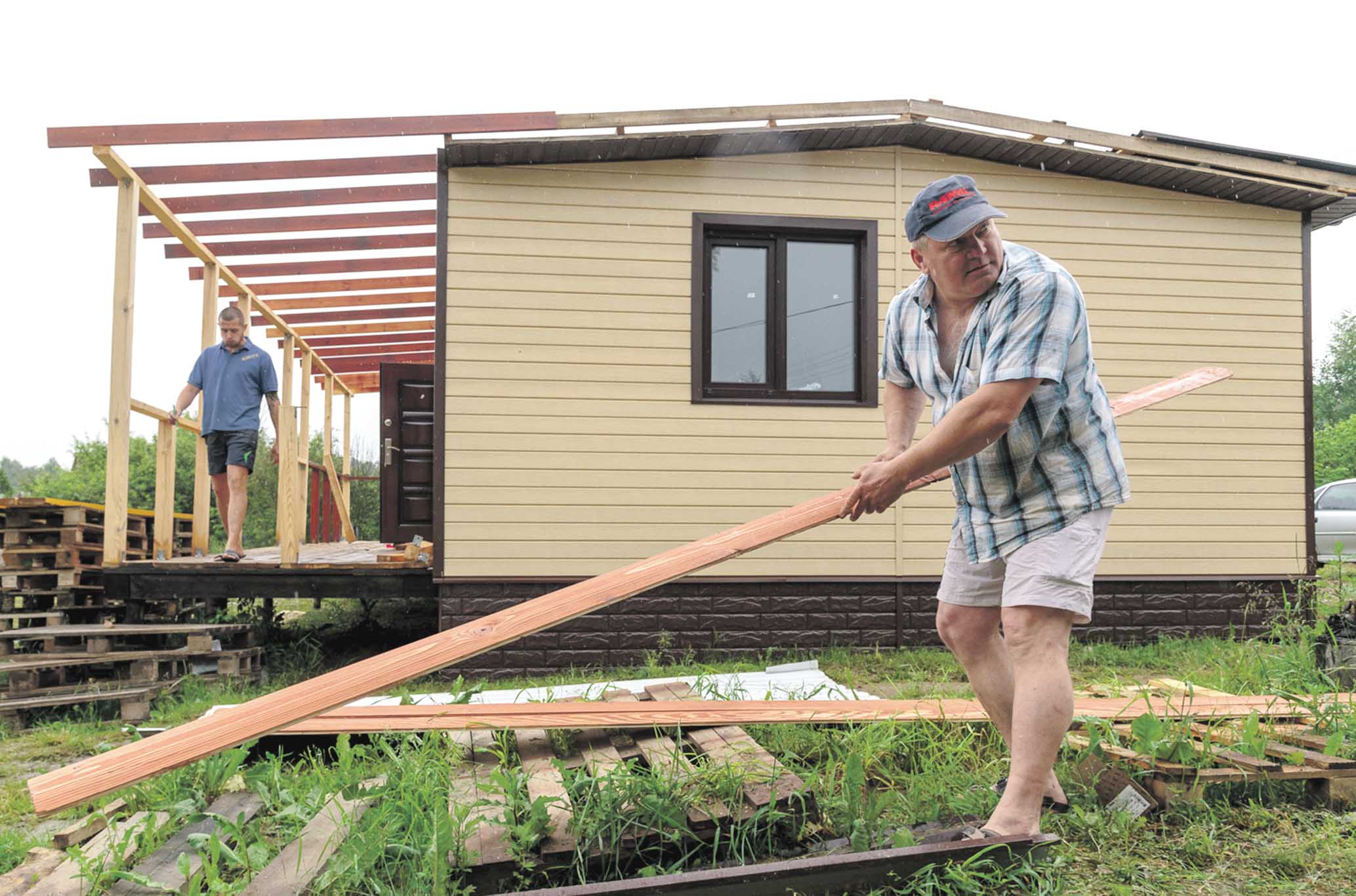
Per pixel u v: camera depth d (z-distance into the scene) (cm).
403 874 233
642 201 701
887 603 700
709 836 251
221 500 736
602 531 685
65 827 284
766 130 673
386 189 775
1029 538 245
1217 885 227
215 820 267
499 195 688
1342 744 310
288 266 961
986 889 217
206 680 605
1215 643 670
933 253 238
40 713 539
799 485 704
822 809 267
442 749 332
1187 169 718
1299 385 769
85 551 690
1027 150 714
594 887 197
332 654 751
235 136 620
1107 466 248
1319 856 241
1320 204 763
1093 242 750
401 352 1335
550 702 387
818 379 726
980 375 239
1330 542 1270
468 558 670
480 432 678
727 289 722
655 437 694
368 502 1833
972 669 283
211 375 714
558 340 688
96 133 613
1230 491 751
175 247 845
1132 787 278
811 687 488
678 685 441
